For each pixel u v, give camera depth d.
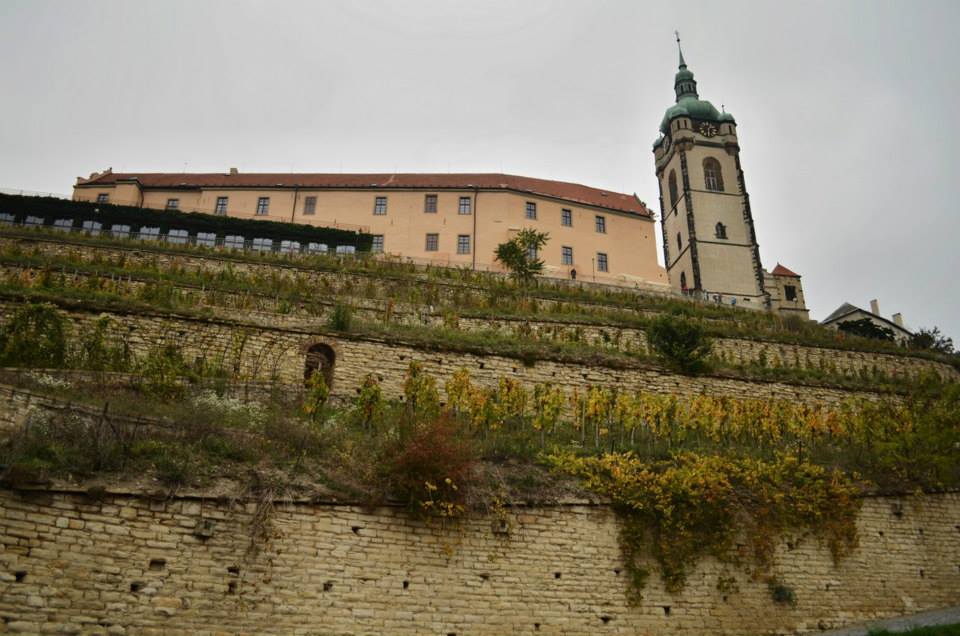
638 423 26.17
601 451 23.25
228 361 27.09
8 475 15.30
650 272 71.62
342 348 28.31
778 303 85.31
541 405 25.02
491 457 21.59
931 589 23.17
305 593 17.22
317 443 19.97
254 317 29.00
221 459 18.14
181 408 20.70
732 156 87.19
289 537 17.55
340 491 18.52
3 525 14.98
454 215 66.69
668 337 34.00
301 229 58.75
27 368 22.30
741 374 33.72
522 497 20.17
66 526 15.55
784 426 27.36
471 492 19.72
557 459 21.72
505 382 25.73
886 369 42.03
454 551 18.95
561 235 69.12
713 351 37.00
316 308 33.88
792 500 22.56
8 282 29.19
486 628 18.47
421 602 18.17
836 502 23.00
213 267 42.59
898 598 22.56
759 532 21.69
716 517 21.36
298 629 16.86
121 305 27.19
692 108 89.12
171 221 56.06
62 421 17.30
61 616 14.93
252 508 17.42
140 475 16.70
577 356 31.44
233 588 16.58
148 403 20.84
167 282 34.66
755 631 20.52
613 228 71.81
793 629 20.91
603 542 20.31
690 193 84.50
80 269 34.72
